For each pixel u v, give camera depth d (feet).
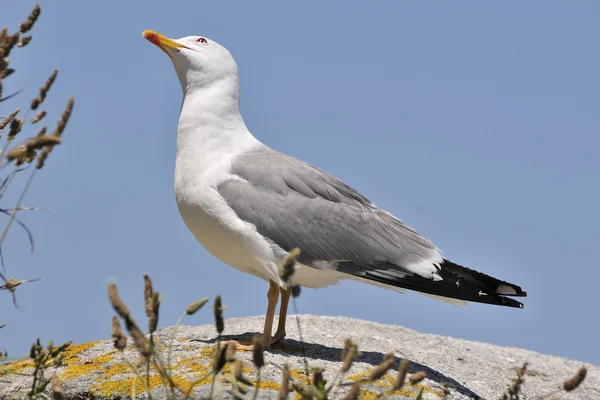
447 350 45.78
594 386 43.42
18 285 28.25
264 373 32.96
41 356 27.61
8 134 27.76
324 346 40.57
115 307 21.62
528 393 39.68
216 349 23.44
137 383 32.07
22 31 28.50
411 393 33.86
